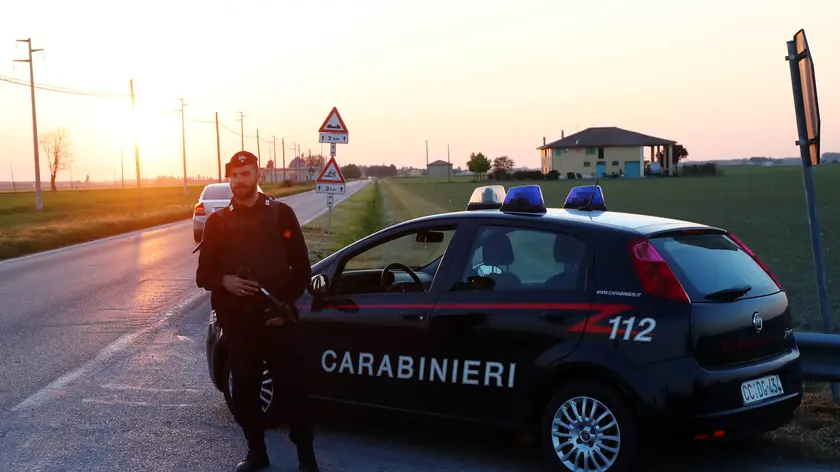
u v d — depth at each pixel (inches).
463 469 198.7
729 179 3344.0
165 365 309.0
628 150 4589.1
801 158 238.4
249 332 188.9
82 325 394.3
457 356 199.5
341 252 229.8
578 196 228.1
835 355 219.5
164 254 798.5
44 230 1040.2
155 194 3973.9
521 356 190.7
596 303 183.9
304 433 193.2
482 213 210.7
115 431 227.8
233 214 189.6
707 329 176.6
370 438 223.6
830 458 201.2
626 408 178.4
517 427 193.3
